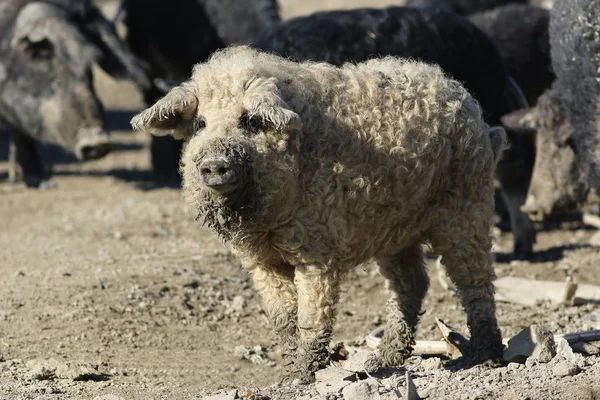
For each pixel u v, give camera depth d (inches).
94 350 427.2
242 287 531.2
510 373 335.6
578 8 501.4
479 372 342.0
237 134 317.4
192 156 325.1
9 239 650.2
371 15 559.8
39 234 664.4
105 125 777.6
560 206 566.6
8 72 778.2
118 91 1423.5
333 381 329.1
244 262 351.3
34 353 417.1
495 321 371.6
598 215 736.3
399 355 387.2
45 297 486.3
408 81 355.6
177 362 421.7
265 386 382.0
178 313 483.2
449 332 389.7
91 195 810.2
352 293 538.3
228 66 331.9
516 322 463.8
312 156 330.6
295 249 332.2
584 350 370.0
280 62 346.3
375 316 497.4
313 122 332.5
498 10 741.9
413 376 341.7
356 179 334.6
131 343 442.0
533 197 571.8
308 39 542.9
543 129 557.9
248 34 818.8
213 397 331.3
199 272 545.6
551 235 701.3
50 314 463.2
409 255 389.7
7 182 888.9
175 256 583.5
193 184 326.3
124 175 917.2
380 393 314.7
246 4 823.1
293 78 336.2
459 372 343.9
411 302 390.3
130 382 383.2
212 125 321.4
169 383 386.0
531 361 349.4
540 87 723.4
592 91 505.7
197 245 618.5
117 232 653.9
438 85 360.5
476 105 372.5
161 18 864.3
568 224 734.5
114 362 414.3
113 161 1010.1
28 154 868.6
